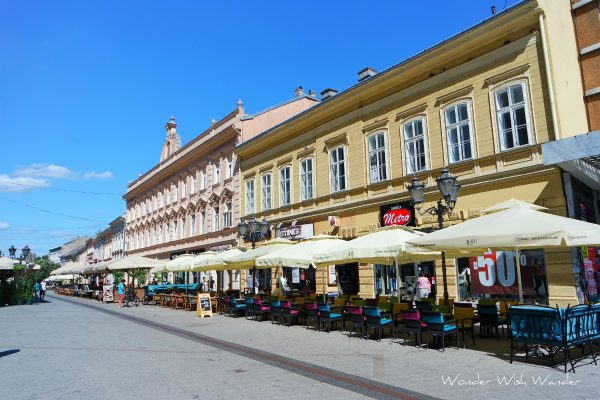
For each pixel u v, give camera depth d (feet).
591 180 44.37
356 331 45.83
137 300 101.91
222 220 107.45
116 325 55.98
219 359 31.83
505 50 49.80
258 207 92.17
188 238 126.41
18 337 45.11
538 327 27.43
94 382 25.39
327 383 24.34
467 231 31.24
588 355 29.89
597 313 28.94
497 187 49.26
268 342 39.63
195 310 80.89
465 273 51.98
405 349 34.60
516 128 48.29
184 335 45.32
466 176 52.44
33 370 28.96
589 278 44.21
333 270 71.97
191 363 30.50
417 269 58.59
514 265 47.29
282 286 75.05
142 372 27.84
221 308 73.41
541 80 46.21
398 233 40.55
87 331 49.73
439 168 55.57
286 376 26.16
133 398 21.93
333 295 62.13
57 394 22.94
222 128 108.58
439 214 40.42
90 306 98.58
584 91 49.62
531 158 46.50
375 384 23.94
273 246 57.41
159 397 22.02
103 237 239.50
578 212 44.11
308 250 48.39
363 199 66.18
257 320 59.47
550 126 45.09
